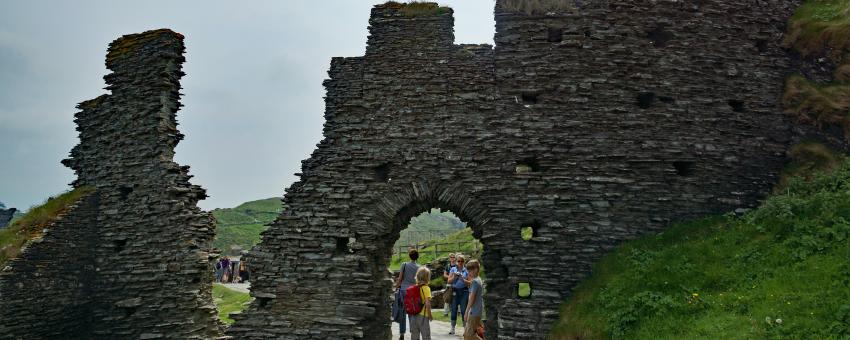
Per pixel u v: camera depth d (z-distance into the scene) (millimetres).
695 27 18516
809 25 18781
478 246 36906
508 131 17719
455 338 18469
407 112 18062
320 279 17391
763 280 13016
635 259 16094
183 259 16891
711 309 12898
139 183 17641
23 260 15625
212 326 17062
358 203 17750
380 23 18641
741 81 18406
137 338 16797
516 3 18484
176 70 18453
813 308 11320
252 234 76062
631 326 13664
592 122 17734
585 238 17078
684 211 17344
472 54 18250
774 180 17969
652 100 18031
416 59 18328
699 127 17922
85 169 18484
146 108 17938
